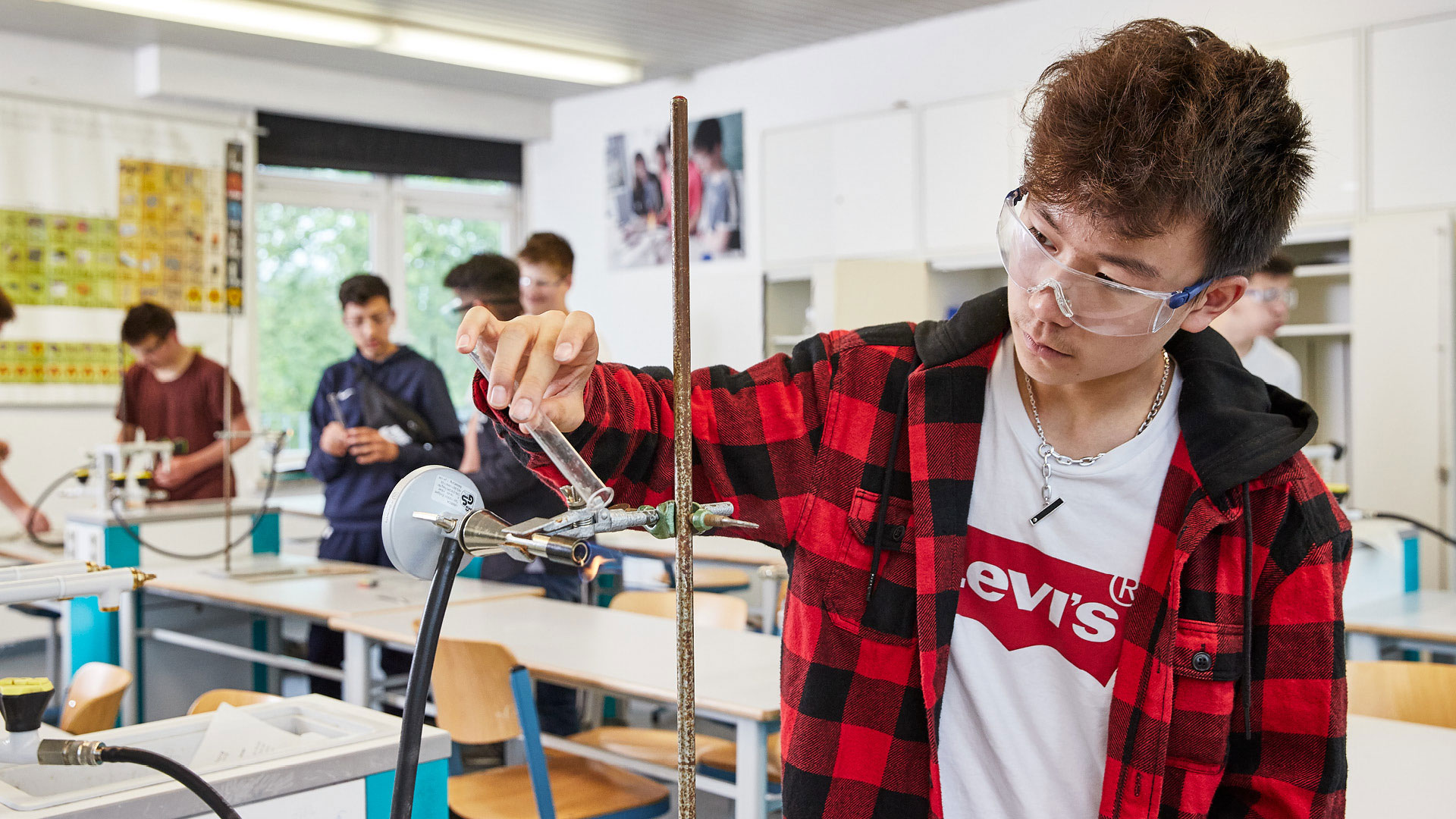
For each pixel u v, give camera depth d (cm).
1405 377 404
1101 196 75
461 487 76
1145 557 93
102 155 576
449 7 538
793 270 564
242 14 524
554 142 728
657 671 236
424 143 690
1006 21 528
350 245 688
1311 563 90
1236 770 94
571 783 246
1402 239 402
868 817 99
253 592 330
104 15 526
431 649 73
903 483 99
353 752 140
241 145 617
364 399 393
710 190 645
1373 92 407
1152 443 93
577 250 717
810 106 604
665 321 667
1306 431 91
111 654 367
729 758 257
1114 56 79
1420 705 210
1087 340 82
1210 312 87
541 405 74
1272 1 455
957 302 545
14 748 140
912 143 526
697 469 103
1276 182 79
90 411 579
